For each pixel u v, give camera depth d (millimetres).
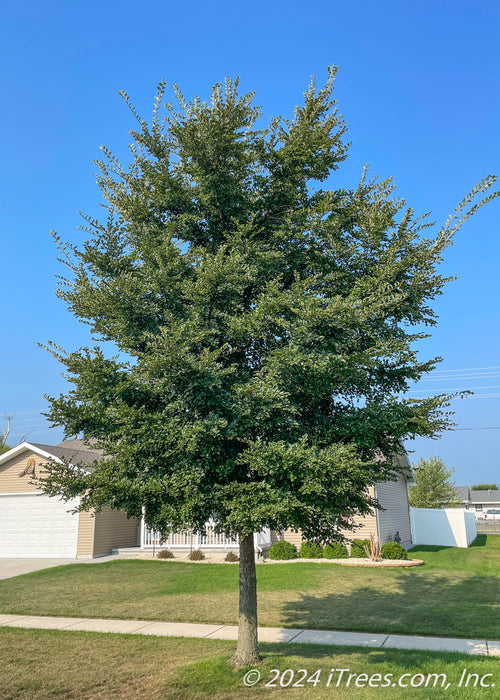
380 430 7684
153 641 9359
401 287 8055
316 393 7566
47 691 7066
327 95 8758
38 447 21797
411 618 10844
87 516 20438
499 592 13617
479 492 83250
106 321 7793
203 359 6930
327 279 8141
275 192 8688
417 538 27812
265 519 6609
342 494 6812
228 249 8422
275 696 6684
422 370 8453
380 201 8117
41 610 11977
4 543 21219
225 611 11656
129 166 8961
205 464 7000
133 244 8633
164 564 17938
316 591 13719
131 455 6953
